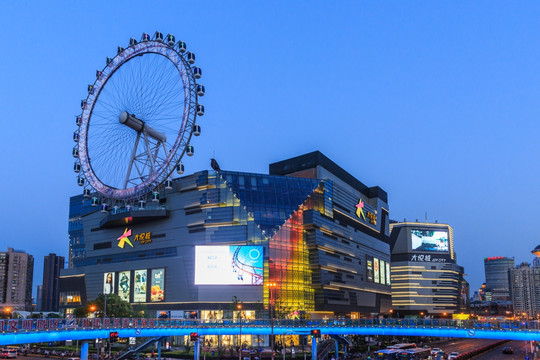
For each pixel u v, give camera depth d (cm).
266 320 11888
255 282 16950
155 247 18762
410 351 12581
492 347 18288
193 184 18100
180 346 16238
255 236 17512
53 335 7812
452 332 11194
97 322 8938
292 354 13250
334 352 14438
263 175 18900
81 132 17062
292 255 18050
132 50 16438
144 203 15875
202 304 16850
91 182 16925
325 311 18988
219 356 13662
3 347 16550
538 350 16450
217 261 17062
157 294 18150
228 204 17775
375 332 12106
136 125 15712
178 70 15475
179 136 15275
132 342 15600
